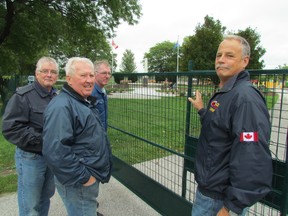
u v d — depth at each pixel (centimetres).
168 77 305
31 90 260
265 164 147
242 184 150
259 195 147
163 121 320
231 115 161
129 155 415
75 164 189
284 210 195
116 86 427
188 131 283
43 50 1766
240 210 153
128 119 397
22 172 261
